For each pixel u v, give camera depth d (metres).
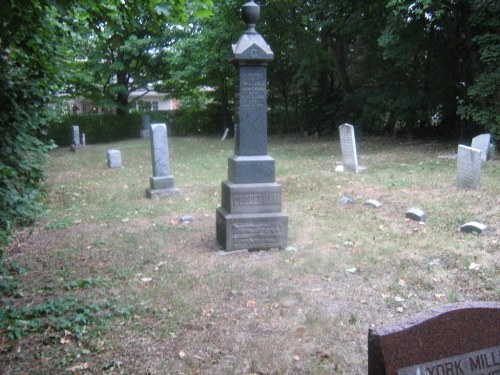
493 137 16.22
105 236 8.23
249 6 7.09
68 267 6.61
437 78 19.97
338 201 10.26
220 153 21.31
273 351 4.20
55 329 4.57
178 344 4.35
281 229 7.23
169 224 8.98
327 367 3.94
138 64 33.81
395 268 6.21
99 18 5.46
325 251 7.06
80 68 30.75
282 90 29.41
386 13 20.52
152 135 11.80
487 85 15.88
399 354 2.55
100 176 15.55
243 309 5.11
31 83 8.63
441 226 8.07
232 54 7.04
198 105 38.47
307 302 5.25
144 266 6.60
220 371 3.91
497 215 8.41
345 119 26.55
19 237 8.26
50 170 17.28
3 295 5.58
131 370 3.91
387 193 10.73
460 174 10.77
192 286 5.78
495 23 15.54
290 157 18.44
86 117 32.44
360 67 24.59
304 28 25.77
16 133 8.35
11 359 4.06
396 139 22.97
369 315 4.91
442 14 17.11
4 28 4.84
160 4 4.93
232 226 7.09
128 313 4.95
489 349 2.70
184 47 27.86
